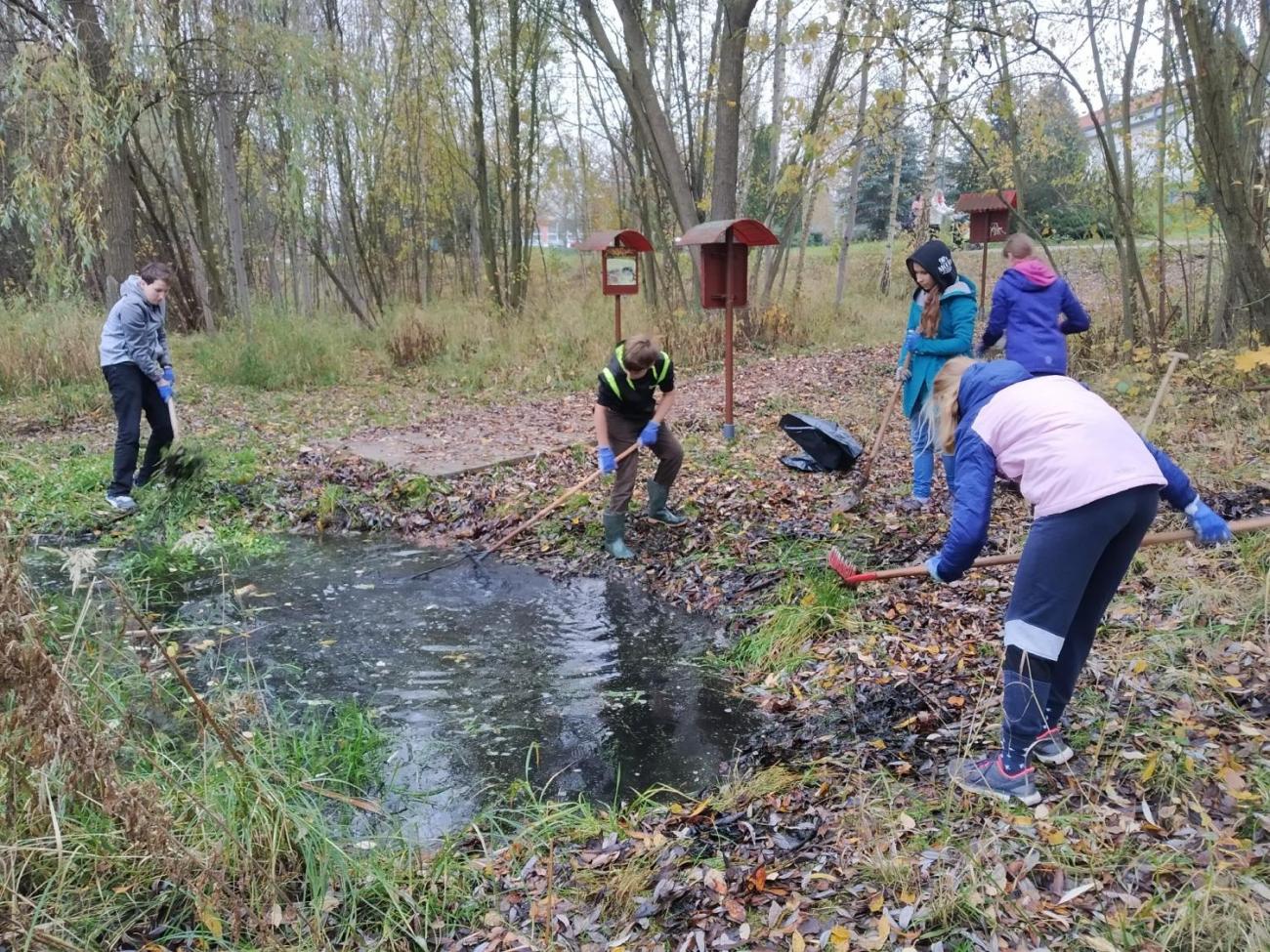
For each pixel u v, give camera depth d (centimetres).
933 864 288
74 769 262
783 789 353
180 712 376
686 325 1462
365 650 507
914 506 644
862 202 3300
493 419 1051
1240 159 800
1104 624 437
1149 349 876
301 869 311
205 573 621
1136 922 254
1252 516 528
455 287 2236
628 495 634
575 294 1962
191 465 748
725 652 500
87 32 1230
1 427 980
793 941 261
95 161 1142
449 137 1972
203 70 1503
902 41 879
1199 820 296
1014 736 316
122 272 1405
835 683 438
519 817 359
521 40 1819
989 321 619
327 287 2450
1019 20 857
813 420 706
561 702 450
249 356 1288
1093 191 1140
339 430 1000
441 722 432
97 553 645
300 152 1472
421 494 768
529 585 604
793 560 579
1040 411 299
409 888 304
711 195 1502
